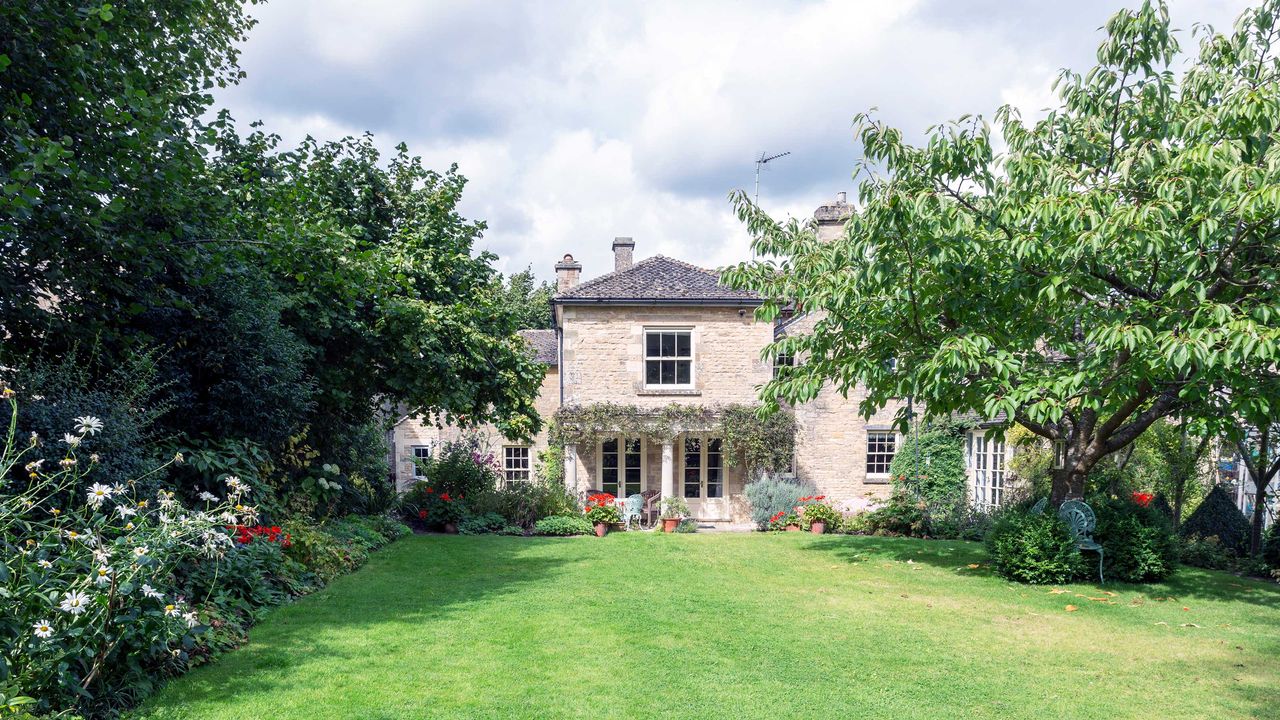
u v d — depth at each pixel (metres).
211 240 7.47
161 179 6.61
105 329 7.25
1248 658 6.02
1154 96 7.95
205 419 8.39
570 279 21.73
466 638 6.14
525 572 9.61
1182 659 5.99
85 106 6.33
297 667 5.24
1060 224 7.41
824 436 18.34
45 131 6.38
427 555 10.85
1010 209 7.88
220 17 9.26
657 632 6.49
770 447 17.53
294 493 10.20
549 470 18.19
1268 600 8.35
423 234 12.80
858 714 4.64
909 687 5.18
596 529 14.70
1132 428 9.29
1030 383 7.91
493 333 13.81
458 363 11.98
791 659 5.77
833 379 10.31
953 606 7.86
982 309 8.50
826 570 10.11
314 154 12.55
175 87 7.75
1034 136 8.73
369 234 12.53
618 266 20.62
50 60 6.11
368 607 7.20
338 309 10.88
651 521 17.48
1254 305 7.12
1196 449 12.82
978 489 17.03
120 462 6.01
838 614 7.41
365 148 13.17
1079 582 9.24
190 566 6.20
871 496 17.05
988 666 5.71
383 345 11.46
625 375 17.73
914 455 16.69
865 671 5.52
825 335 10.11
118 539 4.29
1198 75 7.83
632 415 17.31
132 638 4.32
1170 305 7.59
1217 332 6.36
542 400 21.02
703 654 5.85
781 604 7.81
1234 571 10.31
